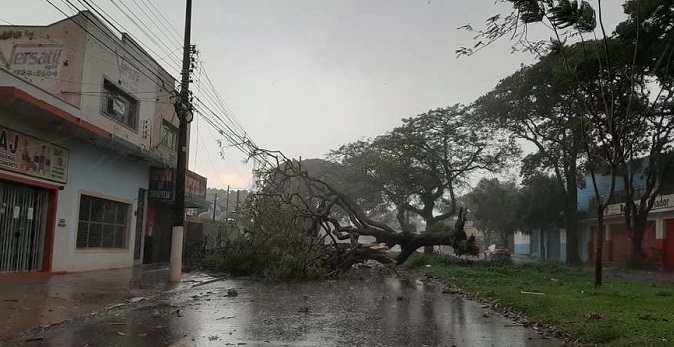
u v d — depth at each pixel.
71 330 8.49
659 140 29.42
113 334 8.21
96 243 19.52
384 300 13.42
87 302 11.04
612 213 43.62
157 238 26.09
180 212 16.55
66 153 17.08
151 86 23.53
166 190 24.06
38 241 16.06
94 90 18.73
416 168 41.66
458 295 15.02
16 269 15.12
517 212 48.38
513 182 60.66
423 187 42.06
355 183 43.22
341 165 44.72
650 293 14.73
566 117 34.09
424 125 40.72
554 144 39.62
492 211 58.34
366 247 23.42
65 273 16.97
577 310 10.47
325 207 24.27
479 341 8.12
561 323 9.20
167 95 25.48
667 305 11.70
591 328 8.27
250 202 22.31
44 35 18.11
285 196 22.70
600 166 33.09
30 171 15.16
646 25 21.83
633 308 11.08
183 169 16.70
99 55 19.03
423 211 43.00
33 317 9.06
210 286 16.53
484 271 22.16
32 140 15.23
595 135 22.20
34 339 7.74
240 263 20.56
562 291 14.96
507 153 41.19
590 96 16.70
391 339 8.20
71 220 17.50
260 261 20.38
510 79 34.97
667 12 21.55
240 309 11.30
